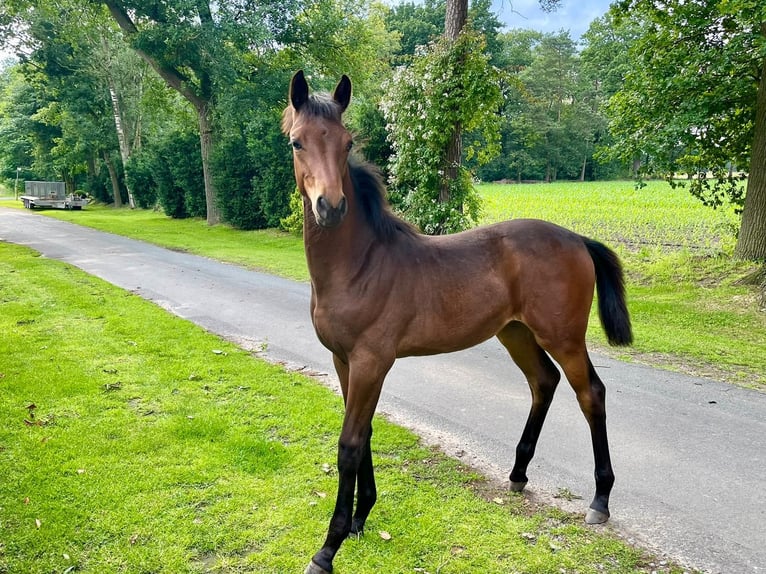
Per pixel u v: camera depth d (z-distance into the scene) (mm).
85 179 40781
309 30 17578
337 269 2432
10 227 18859
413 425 4016
